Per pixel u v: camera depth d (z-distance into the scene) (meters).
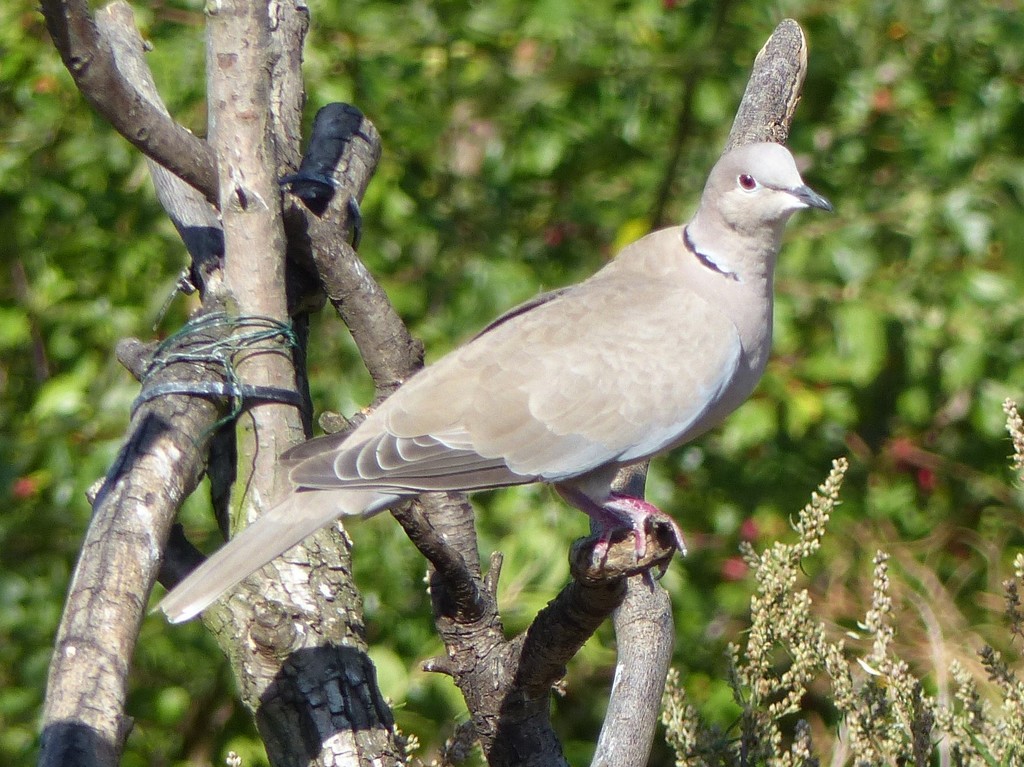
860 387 13.08
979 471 13.95
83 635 5.42
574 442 6.96
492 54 13.35
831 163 13.45
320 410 12.30
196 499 11.65
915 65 13.36
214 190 7.38
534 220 13.80
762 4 12.91
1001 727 6.31
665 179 12.95
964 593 13.64
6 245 13.34
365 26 12.92
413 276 13.07
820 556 13.12
